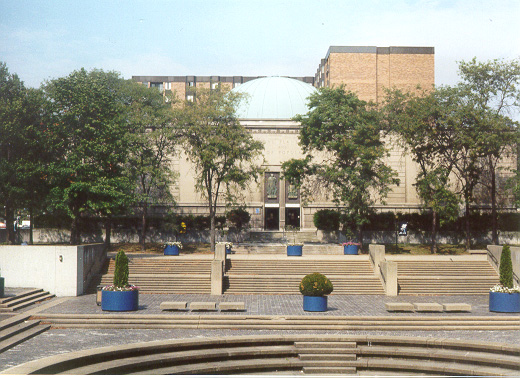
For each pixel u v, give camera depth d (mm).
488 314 30172
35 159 46031
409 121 53500
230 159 54125
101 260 42500
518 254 40719
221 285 38094
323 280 30422
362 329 26734
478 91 54812
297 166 55312
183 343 22531
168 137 52812
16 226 58625
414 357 22688
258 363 22016
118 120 47219
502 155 63250
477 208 62781
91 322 26984
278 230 65875
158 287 38750
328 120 55688
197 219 61812
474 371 21016
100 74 61594
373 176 55531
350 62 96062
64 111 45375
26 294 32781
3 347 21594
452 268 43594
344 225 60781
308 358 22641
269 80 83625
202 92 54625
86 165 44250
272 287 38969
